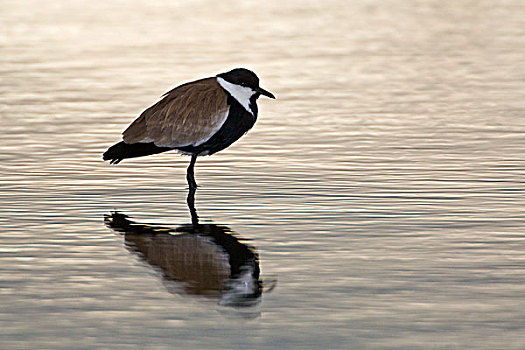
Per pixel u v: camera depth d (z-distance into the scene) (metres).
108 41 29.55
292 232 11.90
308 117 20.03
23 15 34.53
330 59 26.95
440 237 11.61
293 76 24.61
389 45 29.25
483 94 22.30
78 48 28.38
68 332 8.73
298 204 13.27
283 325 8.85
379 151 16.75
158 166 15.82
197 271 10.43
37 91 22.67
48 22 33.06
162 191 14.12
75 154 16.62
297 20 34.09
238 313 9.15
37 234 11.86
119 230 12.06
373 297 9.52
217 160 16.20
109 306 9.36
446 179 14.62
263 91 14.11
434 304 9.33
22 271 10.41
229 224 12.30
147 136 14.13
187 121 14.04
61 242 11.53
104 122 19.45
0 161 16.02
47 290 9.81
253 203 13.38
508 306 9.27
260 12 36.03
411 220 12.38
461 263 10.59
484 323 8.86
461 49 28.52
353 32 31.67
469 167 15.44
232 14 35.41
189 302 9.48
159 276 10.26
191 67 25.33
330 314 9.09
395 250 11.09
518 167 15.41
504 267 10.45
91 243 11.50
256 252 11.07
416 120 19.56
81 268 10.53
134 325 8.88
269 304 9.37
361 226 12.12
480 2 39.16
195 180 14.84
